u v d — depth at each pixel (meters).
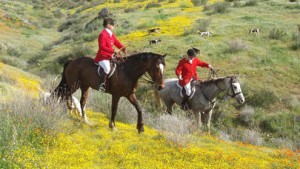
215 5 38.56
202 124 11.87
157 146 8.27
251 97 18.42
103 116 11.32
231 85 10.87
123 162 7.21
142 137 8.96
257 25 29.98
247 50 24.72
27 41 44.41
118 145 8.04
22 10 70.25
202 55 24.19
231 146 9.73
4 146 6.51
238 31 29.00
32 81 20.08
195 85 11.38
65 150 7.50
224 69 22.16
